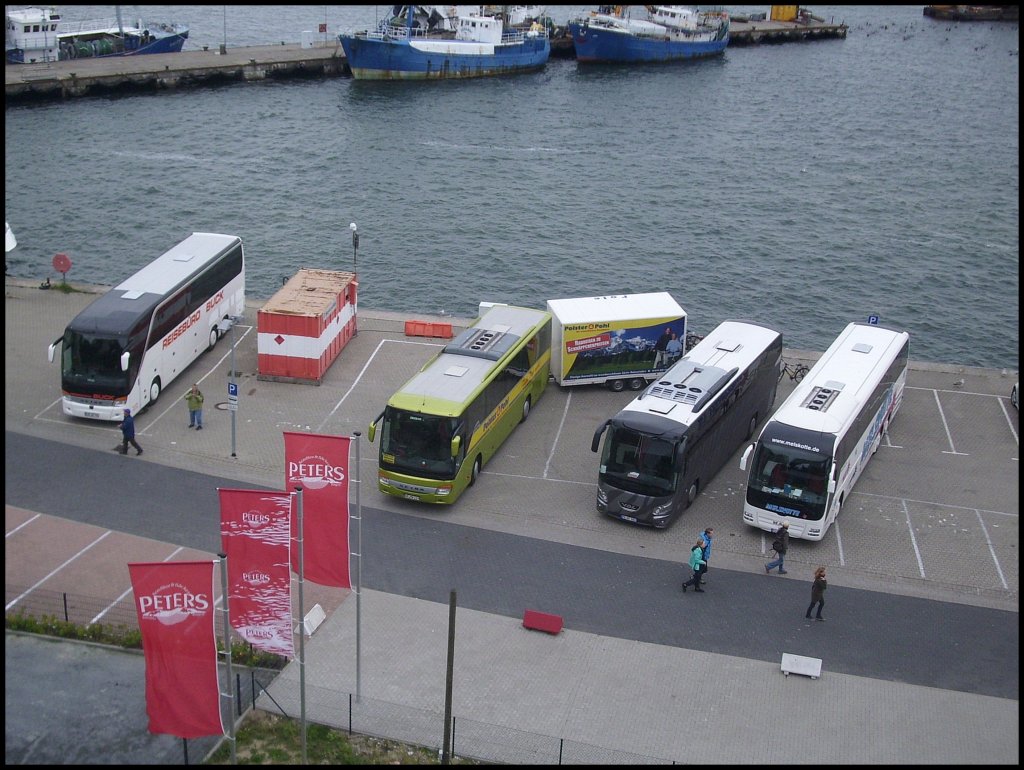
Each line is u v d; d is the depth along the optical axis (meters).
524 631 32.28
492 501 39.75
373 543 36.62
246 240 79.31
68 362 42.91
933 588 35.38
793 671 30.52
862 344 44.59
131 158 99.25
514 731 27.91
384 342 53.22
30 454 41.19
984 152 112.88
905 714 29.30
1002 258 81.69
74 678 28.70
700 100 135.38
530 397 46.50
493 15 159.25
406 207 88.44
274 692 28.89
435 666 30.50
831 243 83.81
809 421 37.62
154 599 23.12
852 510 40.03
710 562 36.41
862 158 109.69
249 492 24.06
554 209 89.62
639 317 48.22
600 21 160.12
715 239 83.94
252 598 25.09
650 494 37.50
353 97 129.12
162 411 45.34
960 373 52.38
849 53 173.88
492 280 73.50
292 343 47.69
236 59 138.25
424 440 37.97
